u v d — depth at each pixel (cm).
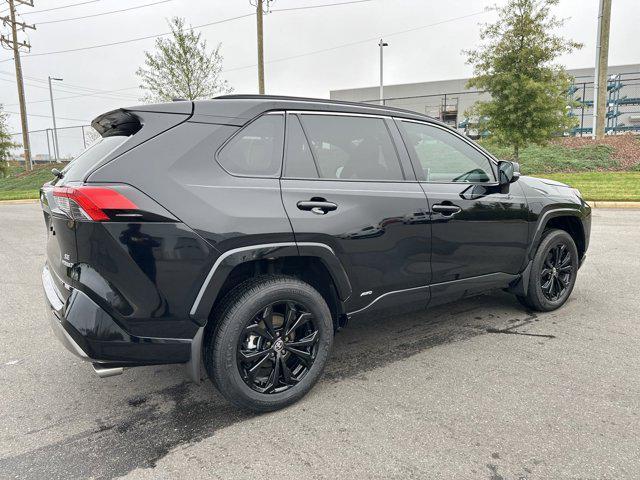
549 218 414
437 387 298
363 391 296
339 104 312
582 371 315
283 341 278
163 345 244
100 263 230
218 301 268
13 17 2884
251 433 254
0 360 357
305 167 286
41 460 234
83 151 289
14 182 2702
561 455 227
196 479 217
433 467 221
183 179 244
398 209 313
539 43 1322
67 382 320
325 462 227
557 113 1373
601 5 1873
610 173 1548
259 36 1970
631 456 225
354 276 298
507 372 316
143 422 268
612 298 469
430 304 351
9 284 588
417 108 3816
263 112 278
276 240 263
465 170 369
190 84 1566
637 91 3444
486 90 1435
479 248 363
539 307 427
